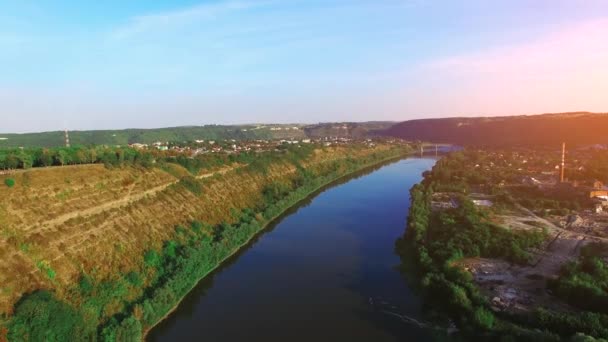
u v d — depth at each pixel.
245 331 57.47
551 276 66.38
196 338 55.53
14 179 63.12
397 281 74.19
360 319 60.75
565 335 48.81
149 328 56.72
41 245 55.31
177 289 64.94
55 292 50.94
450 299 59.22
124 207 76.56
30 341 43.19
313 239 98.94
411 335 56.16
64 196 67.25
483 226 87.75
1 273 47.53
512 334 49.91
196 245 78.75
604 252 74.75
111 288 57.38
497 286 63.56
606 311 52.22
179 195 93.88
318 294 69.25
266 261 84.44
